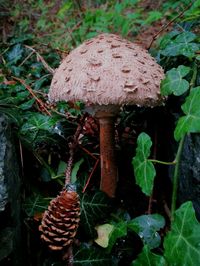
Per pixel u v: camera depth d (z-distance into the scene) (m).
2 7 0.95
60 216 0.25
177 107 0.30
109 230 0.29
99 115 0.28
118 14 0.73
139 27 0.77
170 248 0.22
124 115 0.36
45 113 0.37
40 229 0.26
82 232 0.29
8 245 0.22
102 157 0.30
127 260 0.28
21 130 0.32
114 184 0.31
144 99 0.26
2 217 0.22
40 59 0.47
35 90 0.41
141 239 0.26
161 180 0.33
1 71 0.48
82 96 0.25
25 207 0.28
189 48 0.30
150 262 0.23
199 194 0.26
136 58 0.27
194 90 0.24
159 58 0.35
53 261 0.26
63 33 0.78
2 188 0.22
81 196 0.29
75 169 0.33
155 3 0.87
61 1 0.98
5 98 0.37
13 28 0.87
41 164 0.32
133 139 0.36
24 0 0.99
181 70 0.26
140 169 0.26
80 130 0.33
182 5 0.73
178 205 0.30
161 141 0.33
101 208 0.29
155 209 0.32
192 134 0.26
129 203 0.33
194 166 0.26
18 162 0.29
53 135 0.33
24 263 0.26
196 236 0.21
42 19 0.89
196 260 0.21
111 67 0.26
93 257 0.26
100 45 0.27
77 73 0.26
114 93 0.25
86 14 0.80
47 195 0.31
